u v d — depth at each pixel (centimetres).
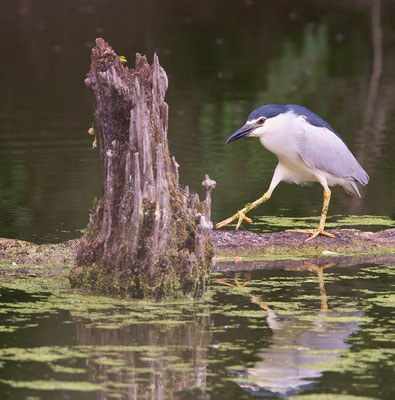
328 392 766
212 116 2533
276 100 2747
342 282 1135
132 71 1091
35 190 1705
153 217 1027
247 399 747
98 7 4725
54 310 987
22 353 848
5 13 4578
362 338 901
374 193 1703
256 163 1992
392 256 1295
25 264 1226
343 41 3816
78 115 2569
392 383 784
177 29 4097
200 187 1734
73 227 1430
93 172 1867
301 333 915
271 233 1342
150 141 1052
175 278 1043
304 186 1781
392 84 3020
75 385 774
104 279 1057
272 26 4166
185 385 779
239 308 1007
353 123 2448
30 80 3111
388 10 4581
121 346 873
